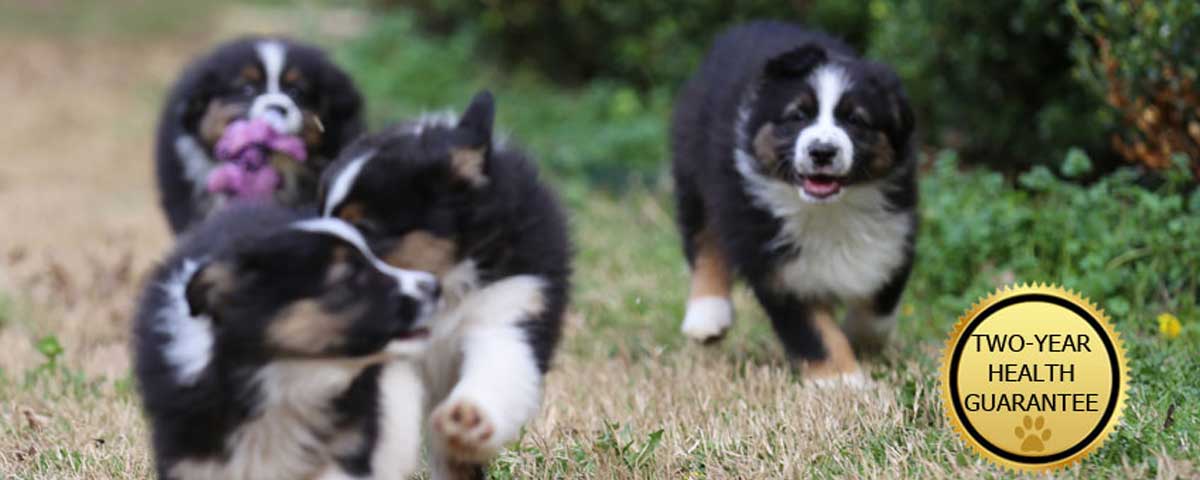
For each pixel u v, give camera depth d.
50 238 11.92
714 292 8.04
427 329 4.89
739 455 5.73
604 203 11.96
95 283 9.84
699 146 7.88
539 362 5.21
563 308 5.52
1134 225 8.12
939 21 10.20
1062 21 9.55
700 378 7.17
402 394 5.00
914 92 10.51
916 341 7.76
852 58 7.38
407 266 5.09
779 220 7.16
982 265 8.48
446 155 5.12
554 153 13.37
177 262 4.93
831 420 6.04
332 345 4.68
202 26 23.12
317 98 8.11
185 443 4.73
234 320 4.61
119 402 6.98
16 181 14.52
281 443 4.82
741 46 8.20
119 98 18.61
